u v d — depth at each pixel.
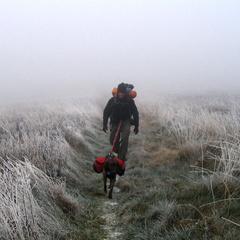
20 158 5.25
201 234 3.35
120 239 3.68
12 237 3.08
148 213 4.04
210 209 3.80
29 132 7.21
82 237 3.68
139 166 6.38
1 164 5.06
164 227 3.64
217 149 5.92
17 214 3.34
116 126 6.55
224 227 3.33
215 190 4.16
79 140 7.68
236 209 3.62
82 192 5.09
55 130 7.77
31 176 4.46
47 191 4.33
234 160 4.53
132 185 5.26
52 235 3.49
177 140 7.44
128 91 6.34
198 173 5.23
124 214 4.26
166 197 4.38
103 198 5.05
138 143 8.21
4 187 3.77
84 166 6.61
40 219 3.53
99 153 7.95
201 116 7.99
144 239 3.53
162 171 5.75
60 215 4.00
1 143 6.01
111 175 5.00
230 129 6.57
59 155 5.56
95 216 4.32
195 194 4.27
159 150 7.09
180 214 3.84
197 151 6.13
